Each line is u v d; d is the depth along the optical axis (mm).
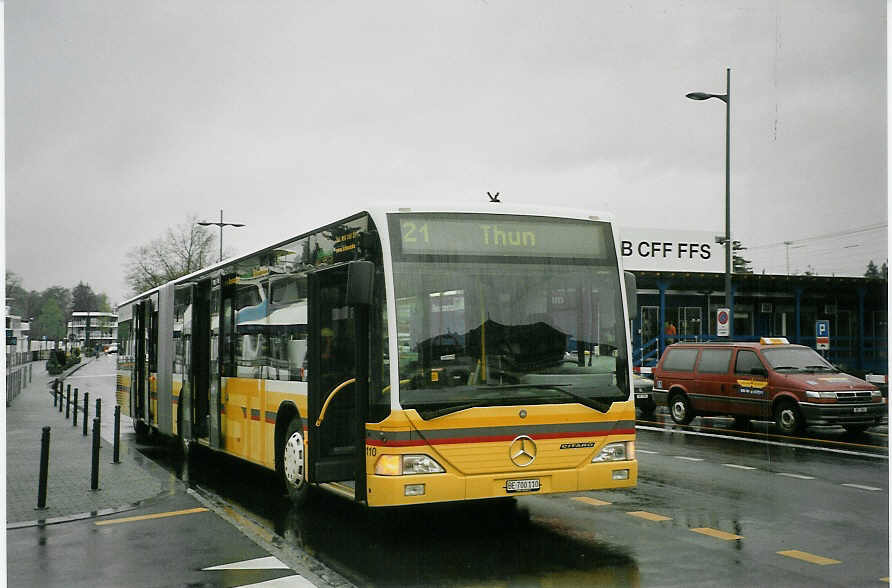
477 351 7941
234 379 12070
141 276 71500
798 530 8648
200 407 13961
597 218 8742
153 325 17609
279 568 7180
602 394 8297
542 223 8461
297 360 9711
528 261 8312
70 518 9500
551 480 7969
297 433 9766
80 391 37906
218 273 13188
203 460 15367
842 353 40062
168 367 16141
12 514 9758
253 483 12391
